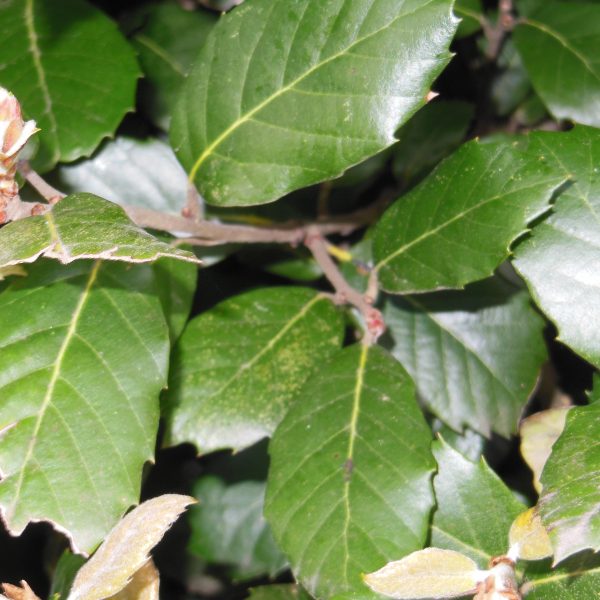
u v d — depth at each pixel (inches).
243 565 19.6
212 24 19.1
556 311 16.6
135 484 16.2
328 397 16.9
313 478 16.5
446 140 19.8
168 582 20.7
